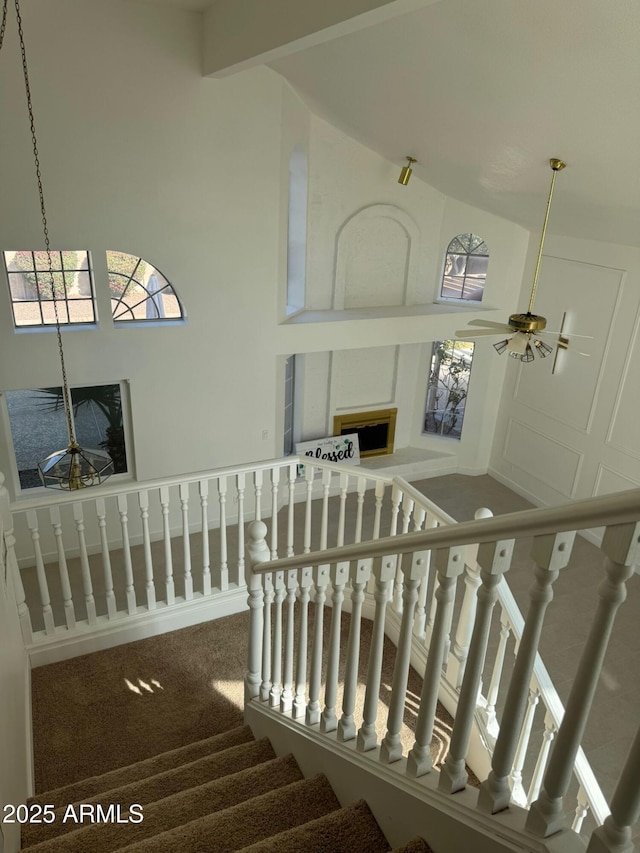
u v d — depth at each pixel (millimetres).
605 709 4957
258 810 2240
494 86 3906
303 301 7785
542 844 1329
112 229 5777
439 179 6996
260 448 7367
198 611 4805
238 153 6047
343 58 4645
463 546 1506
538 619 1310
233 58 4840
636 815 1147
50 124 5234
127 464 6859
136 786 2857
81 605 5949
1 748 2354
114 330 6129
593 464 7371
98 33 5156
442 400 9180
